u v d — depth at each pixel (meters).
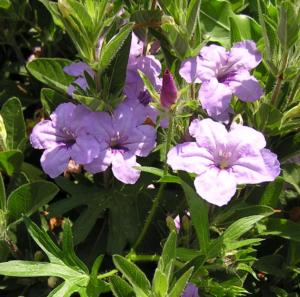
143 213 0.26
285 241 0.27
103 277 0.24
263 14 0.27
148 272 0.26
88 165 0.24
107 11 0.25
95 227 0.28
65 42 0.35
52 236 0.26
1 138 0.27
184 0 0.24
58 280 0.26
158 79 0.26
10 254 0.27
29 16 0.33
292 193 0.29
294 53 0.24
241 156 0.22
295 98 0.26
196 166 0.22
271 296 0.27
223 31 0.32
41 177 0.29
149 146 0.24
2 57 0.36
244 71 0.25
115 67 0.25
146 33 0.27
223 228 0.25
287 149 0.26
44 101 0.27
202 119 0.24
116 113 0.24
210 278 0.23
